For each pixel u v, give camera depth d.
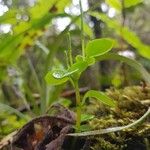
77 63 0.12
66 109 0.15
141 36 0.54
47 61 0.20
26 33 0.22
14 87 0.26
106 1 0.22
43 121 0.14
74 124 0.14
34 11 0.22
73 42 0.32
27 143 0.14
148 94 0.17
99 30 0.30
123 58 0.15
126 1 0.22
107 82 0.29
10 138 0.15
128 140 0.14
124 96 0.16
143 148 0.15
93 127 0.15
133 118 0.15
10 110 0.18
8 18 0.21
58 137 0.13
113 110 0.16
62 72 0.12
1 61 0.24
